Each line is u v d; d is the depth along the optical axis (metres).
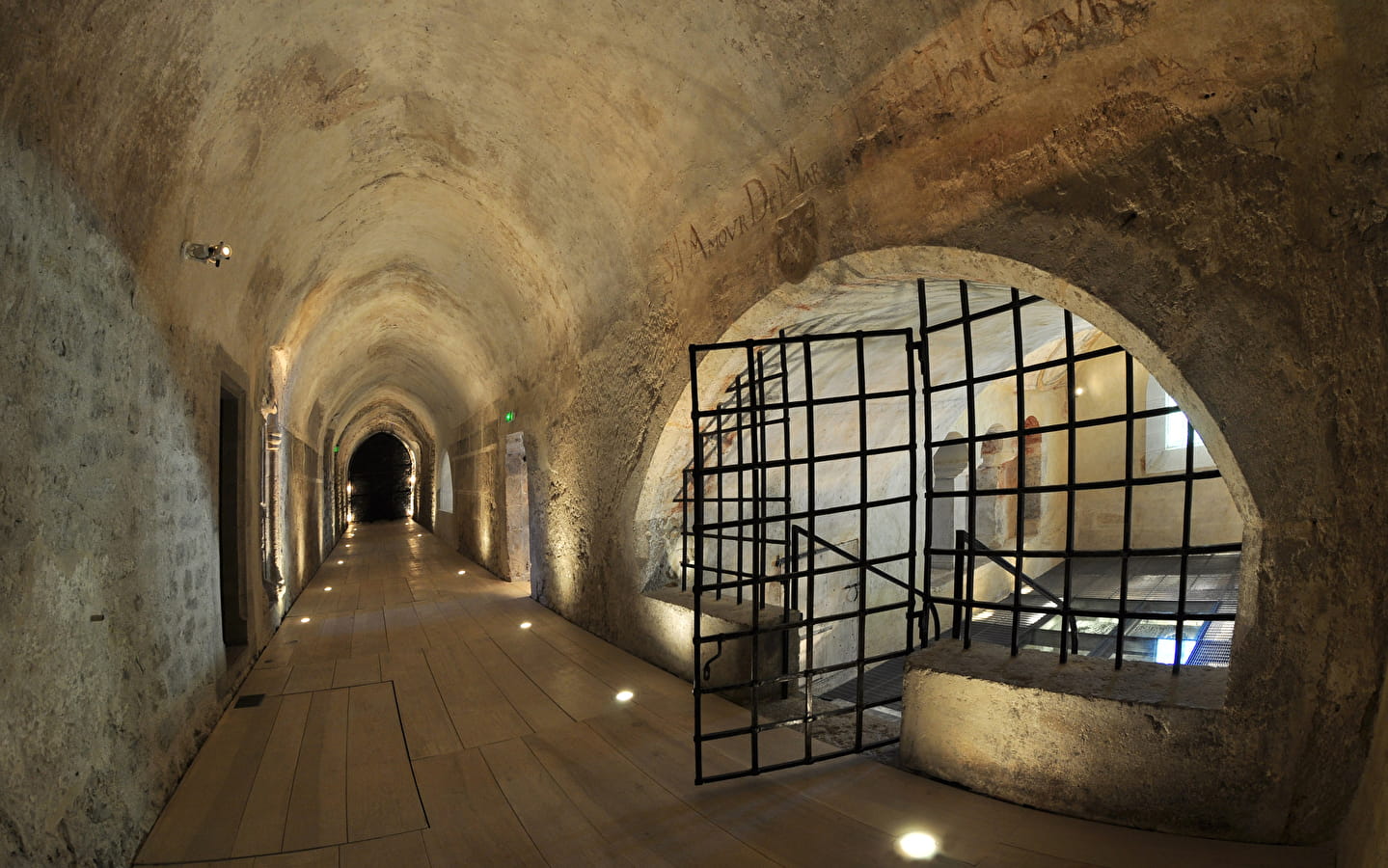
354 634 5.77
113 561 2.28
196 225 3.18
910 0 2.36
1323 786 1.81
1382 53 1.59
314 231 5.06
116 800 2.21
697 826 2.42
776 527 5.42
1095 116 2.09
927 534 3.00
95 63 1.99
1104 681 2.34
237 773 2.95
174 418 3.00
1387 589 1.67
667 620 4.32
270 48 2.94
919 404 5.48
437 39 3.60
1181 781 2.05
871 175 2.77
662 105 3.47
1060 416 10.72
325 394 9.88
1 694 1.58
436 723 3.54
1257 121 1.79
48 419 1.86
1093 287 2.11
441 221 6.02
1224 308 1.87
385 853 2.31
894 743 2.93
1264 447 1.83
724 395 4.22
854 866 2.12
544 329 6.31
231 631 4.66
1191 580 8.72
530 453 7.19
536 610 6.59
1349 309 1.68
